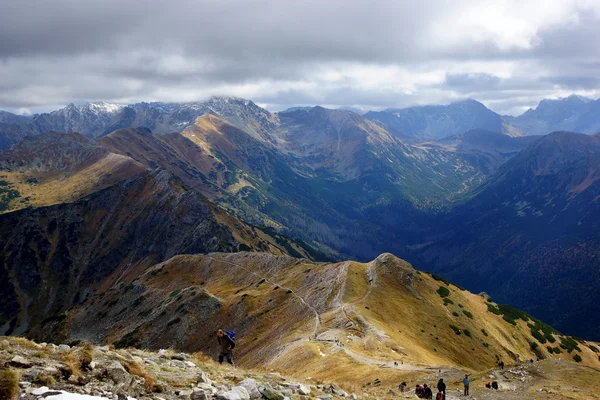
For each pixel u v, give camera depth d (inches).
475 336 3944.4
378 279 4463.6
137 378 622.2
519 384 1722.4
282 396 733.3
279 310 4539.9
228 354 1069.8
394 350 2920.8
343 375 2299.5
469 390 1659.7
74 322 6565.0
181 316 5022.1
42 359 597.3
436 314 4124.0
